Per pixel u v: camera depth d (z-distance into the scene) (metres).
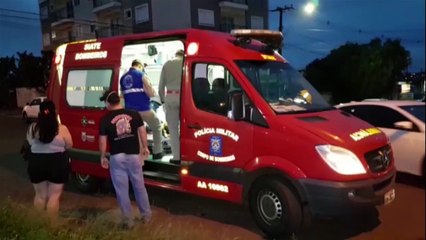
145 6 33.69
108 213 6.34
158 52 7.91
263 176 5.43
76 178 8.16
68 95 8.16
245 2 35.84
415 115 5.01
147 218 5.83
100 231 4.90
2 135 18.25
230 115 5.58
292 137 5.16
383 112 7.50
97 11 38.00
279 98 5.84
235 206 6.86
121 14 36.09
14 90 44.62
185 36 6.57
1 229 4.86
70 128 7.96
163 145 7.77
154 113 7.20
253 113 5.54
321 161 4.94
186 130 6.19
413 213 2.81
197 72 6.23
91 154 7.58
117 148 5.69
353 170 4.93
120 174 5.73
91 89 7.77
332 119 5.52
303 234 5.51
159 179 6.74
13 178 9.45
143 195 5.84
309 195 5.02
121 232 4.83
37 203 5.91
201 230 5.69
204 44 6.23
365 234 5.37
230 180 5.72
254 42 6.54
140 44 7.33
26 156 5.95
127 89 7.13
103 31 38.31
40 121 5.71
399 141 6.11
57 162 5.82
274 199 5.34
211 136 5.89
